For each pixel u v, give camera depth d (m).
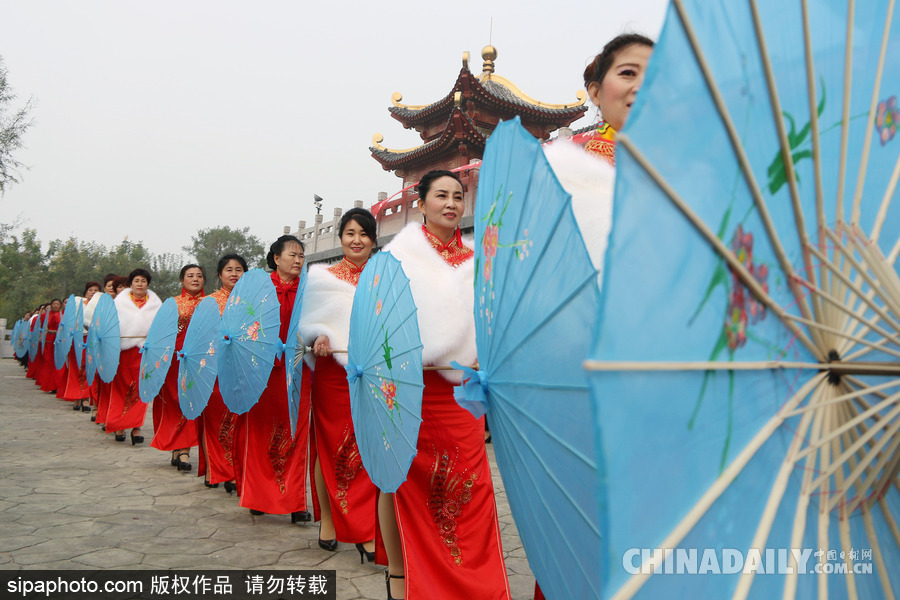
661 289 0.81
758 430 0.95
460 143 16.06
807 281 1.03
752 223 0.94
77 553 3.59
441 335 2.79
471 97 16.61
